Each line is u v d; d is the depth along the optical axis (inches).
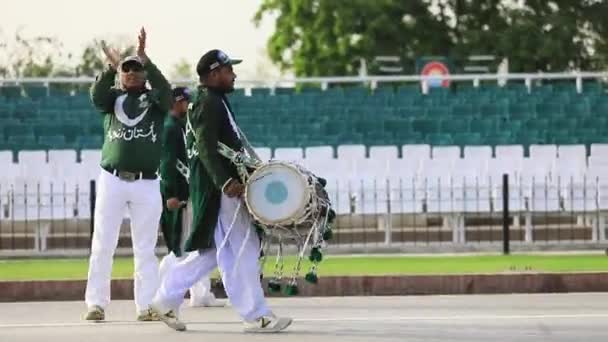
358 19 3289.9
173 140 1030.4
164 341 864.9
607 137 2034.9
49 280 1178.6
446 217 1729.8
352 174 1721.2
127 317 1016.2
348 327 925.8
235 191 868.0
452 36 3348.9
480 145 1987.0
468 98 2166.6
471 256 1501.0
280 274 892.0
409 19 3316.9
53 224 1743.4
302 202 858.1
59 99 2101.4
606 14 3321.9
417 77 2122.3
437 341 851.4
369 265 1349.7
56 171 1739.7
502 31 3297.2
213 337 877.8
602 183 1732.3
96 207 971.9
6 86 2177.7
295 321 967.0
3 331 935.7
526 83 2229.3
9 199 1649.9
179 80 1983.3
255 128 2033.7
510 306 1066.7
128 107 956.0
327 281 1182.3
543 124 2046.0
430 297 1152.2
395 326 929.5
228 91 888.9
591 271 1210.6
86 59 3132.4
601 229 1691.7
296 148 1847.9
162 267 1050.7
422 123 2033.7
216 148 872.3
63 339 886.4
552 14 3257.9
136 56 953.5
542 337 868.0
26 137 2005.4
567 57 3250.5
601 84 2348.7
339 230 1742.1
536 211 1686.8
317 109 2094.0
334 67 3299.7
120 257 1558.8
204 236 880.9
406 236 1734.7
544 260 1412.4
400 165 1727.4
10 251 1585.9
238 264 880.9
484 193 1686.8
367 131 2036.2
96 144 1993.1
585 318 975.0
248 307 888.3
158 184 975.0
